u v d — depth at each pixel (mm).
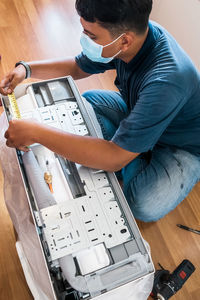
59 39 1770
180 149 1124
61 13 1852
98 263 763
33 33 1755
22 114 930
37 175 839
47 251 763
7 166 1090
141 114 756
